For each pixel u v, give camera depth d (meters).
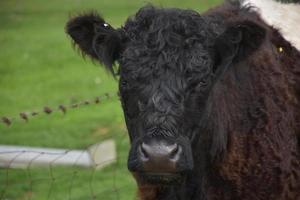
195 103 6.38
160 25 6.50
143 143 5.95
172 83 6.20
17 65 24.28
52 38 28.61
